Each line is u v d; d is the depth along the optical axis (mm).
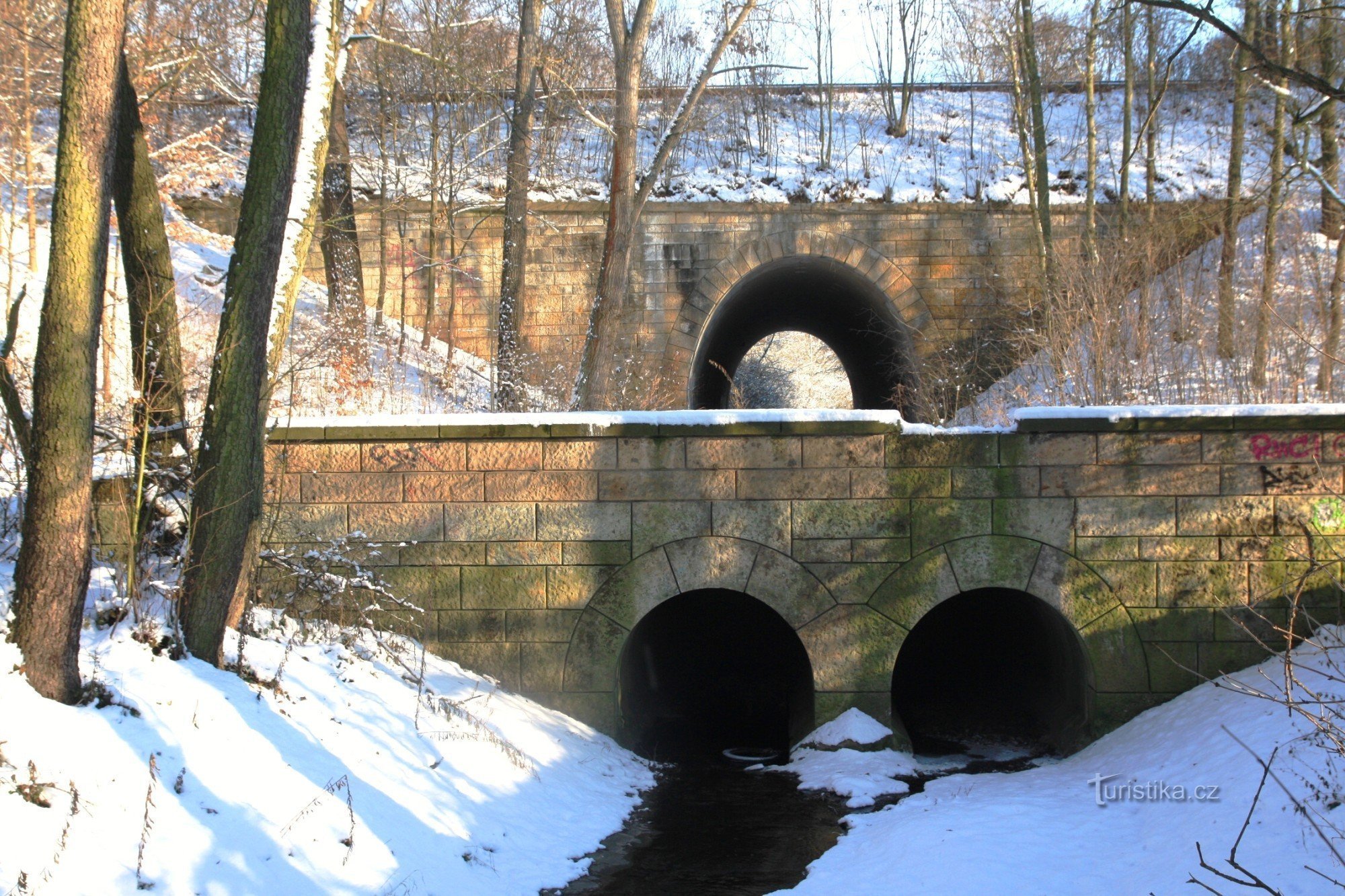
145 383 7934
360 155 19859
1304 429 8883
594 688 9281
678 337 19219
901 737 9625
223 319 7031
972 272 19328
